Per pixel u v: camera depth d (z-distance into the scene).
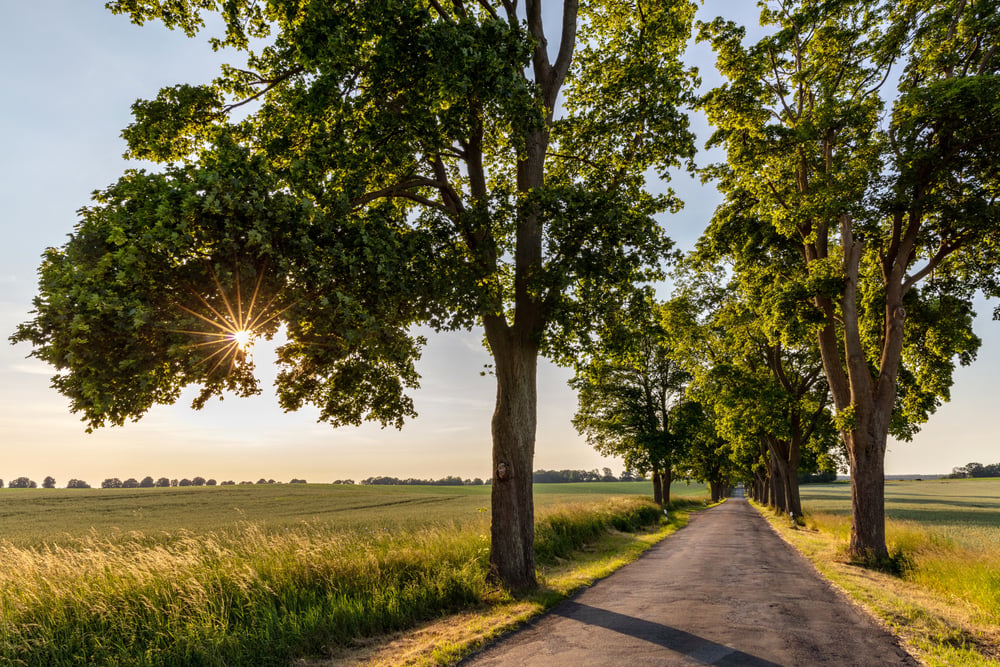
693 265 22.92
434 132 9.70
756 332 26.44
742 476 71.62
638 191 12.88
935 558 12.23
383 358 9.94
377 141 9.65
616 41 13.67
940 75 15.96
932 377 18.64
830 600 9.47
